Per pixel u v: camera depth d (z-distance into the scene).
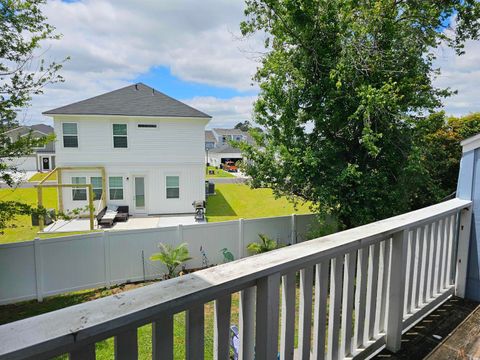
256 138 7.29
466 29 7.17
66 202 13.85
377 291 1.76
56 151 13.52
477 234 2.41
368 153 6.29
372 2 6.46
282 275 1.18
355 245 1.47
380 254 1.72
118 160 14.08
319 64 6.62
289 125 6.92
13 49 5.10
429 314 2.21
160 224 12.62
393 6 6.64
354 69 6.41
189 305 0.88
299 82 6.80
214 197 18.23
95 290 6.85
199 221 12.83
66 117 13.41
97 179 14.10
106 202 14.17
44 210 5.89
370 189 6.43
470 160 2.45
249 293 1.10
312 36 6.56
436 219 2.13
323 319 1.40
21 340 0.62
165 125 14.32
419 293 2.11
